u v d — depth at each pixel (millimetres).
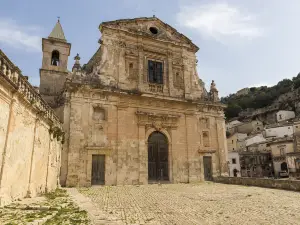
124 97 25688
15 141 10523
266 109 85062
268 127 64750
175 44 30375
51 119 16109
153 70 28609
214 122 30344
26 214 8156
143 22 29516
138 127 25594
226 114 96438
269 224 8609
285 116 73250
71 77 24016
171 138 27109
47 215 8141
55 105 27016
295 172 45156
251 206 12188
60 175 21266
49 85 27750
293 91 84562
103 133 23812
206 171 28422
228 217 9648
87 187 21375
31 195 12516
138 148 24969
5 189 9680
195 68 31422
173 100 27891
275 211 10945
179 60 30562
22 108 11219
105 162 23234
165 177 26125
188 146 27703
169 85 28672
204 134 29641
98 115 24391
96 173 22734
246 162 54000
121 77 26469
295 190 18453
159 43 29609
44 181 15102
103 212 9883
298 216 9922
